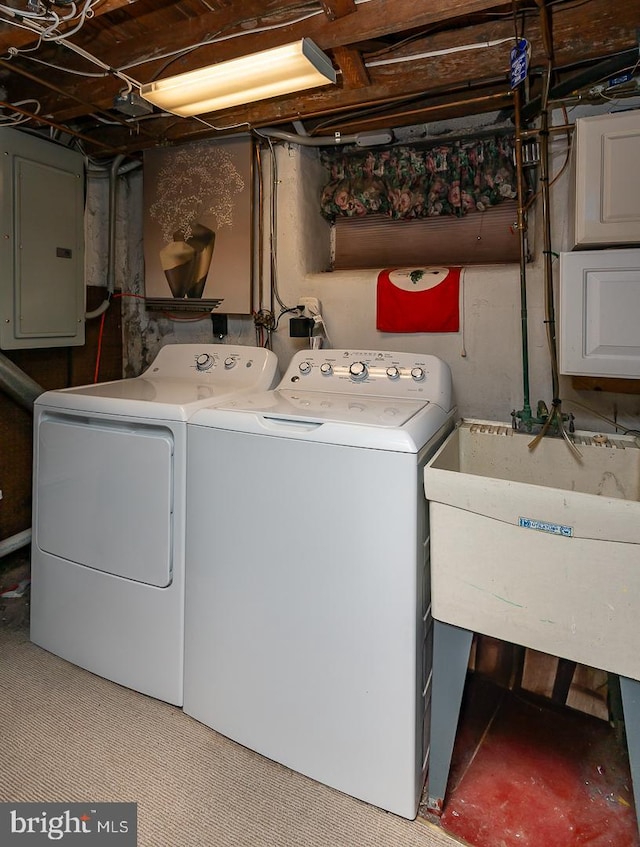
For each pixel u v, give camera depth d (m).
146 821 1.34
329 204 2.58
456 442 1.79
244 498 1.52
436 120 2.23
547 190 1.87
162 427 1.66
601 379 1.93
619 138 1.57
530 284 2.06
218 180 2.49
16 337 2.22
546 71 1.81
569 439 1.71
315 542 1.42
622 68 1.68
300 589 1.45
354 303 2.37
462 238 2.42
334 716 1.43
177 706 1.74
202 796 1.42
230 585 1.56
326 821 1.36
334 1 1.51
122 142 2.58
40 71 2.06
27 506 2.53
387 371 1.91
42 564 1.98
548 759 1.55
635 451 1.62
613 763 1.53
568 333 1.68
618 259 1.59
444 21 1.75
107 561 1.80
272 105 2.20
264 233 2.52
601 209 1.61
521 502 1.18
